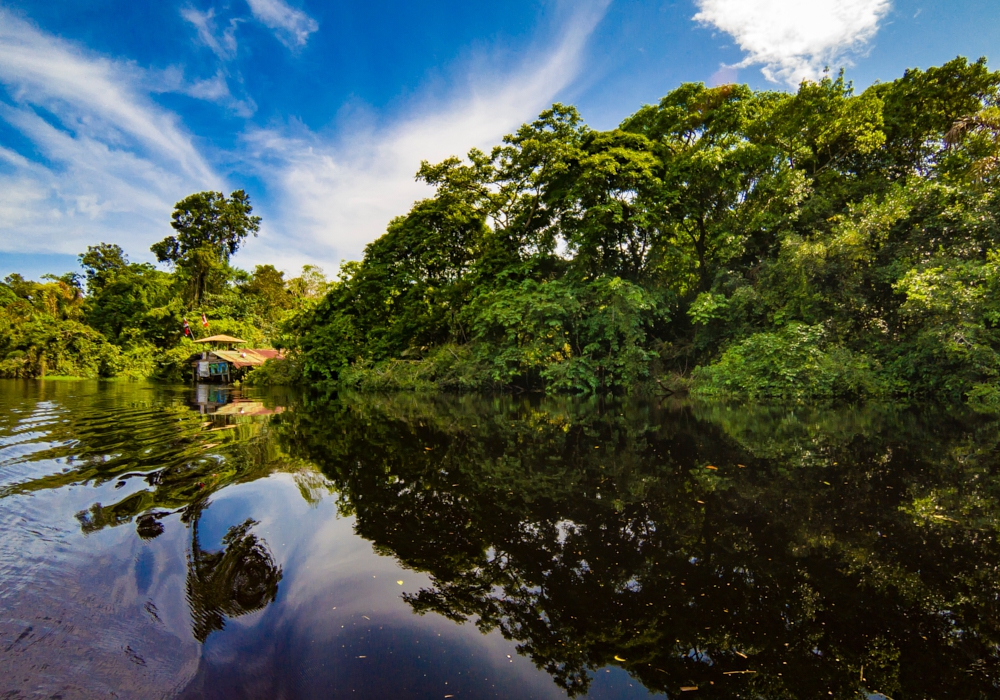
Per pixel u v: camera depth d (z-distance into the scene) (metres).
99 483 3.96
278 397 15.23
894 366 11.91
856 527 3.42
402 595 2.46
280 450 5.86
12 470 4.30
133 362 27.97
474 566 2.81
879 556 2.94
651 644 2.10
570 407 11.88
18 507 3.29
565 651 2.05
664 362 16.81
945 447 6.13
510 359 16.50
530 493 4.26
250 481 4.30
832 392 11.70
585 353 16.19
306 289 52.59
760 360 12.55
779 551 3.03
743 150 14.51
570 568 2.80
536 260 17.98
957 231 11.51
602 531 3.37
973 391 10.76
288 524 3.33
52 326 25.97
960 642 2.10
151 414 8.83
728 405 11.53
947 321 10.59
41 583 2.29
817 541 3.19
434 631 2.15
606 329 15.49
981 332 10.30
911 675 1.90
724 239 15.36
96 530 2.97
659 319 17.31
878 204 13.06
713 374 13.86
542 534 3.30
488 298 17.59
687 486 4.48
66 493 3.67
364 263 23.69
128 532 2.97
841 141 15.04
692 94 17.17
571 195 16.44
